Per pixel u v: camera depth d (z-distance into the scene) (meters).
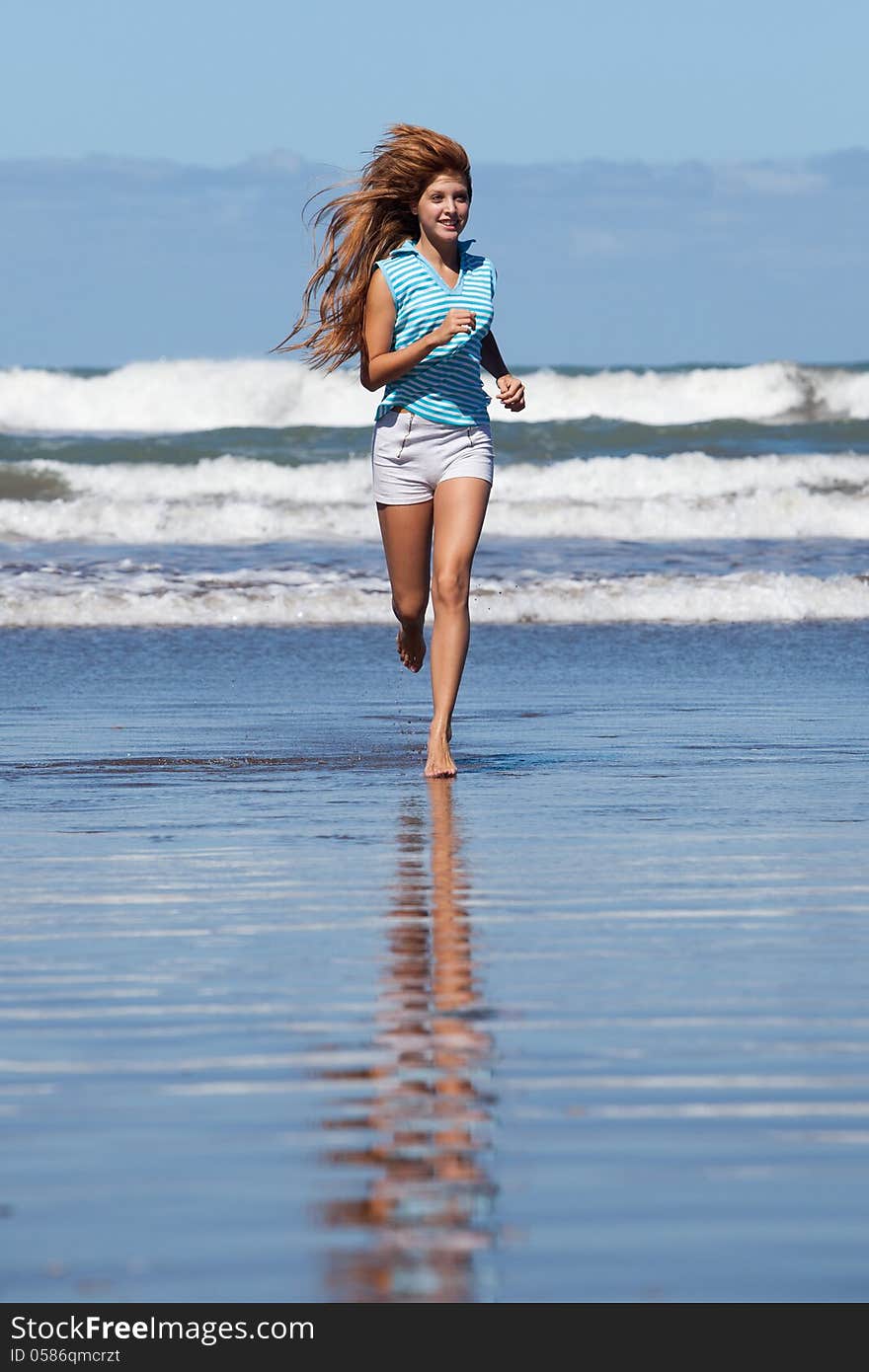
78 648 32.03
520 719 22.77
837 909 11.20
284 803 15.96
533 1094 7.49
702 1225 6.08
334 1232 6.04
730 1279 5.70
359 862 12.97
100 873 12.55
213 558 46.00
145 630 35.41
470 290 18.22
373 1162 6.69
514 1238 5.98
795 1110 7.25
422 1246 5.93
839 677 27.72
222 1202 6.30
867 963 9.73
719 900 11.47
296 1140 6.93
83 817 15.16
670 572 43.88
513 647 32.34
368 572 42.91
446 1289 5.64
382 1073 7.79
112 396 90.56
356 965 9.73
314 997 9.06
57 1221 6.14
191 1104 7.38
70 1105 7.35
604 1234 6.01
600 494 65.94
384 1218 6.15
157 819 15.05
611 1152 6.78
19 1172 6.61
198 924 10.84
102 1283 5.68
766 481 66.56
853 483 65.81
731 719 22.64
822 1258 5.83
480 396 18.45
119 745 20.14
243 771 18.14
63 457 69.25
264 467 65.56
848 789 16.69
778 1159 6.71
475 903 11.42
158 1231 6.06
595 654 31.16
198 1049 8.16
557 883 12.07
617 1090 7.53
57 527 51.72
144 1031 8.45
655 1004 8.89
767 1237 5.99
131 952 10.10
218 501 55.91
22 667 29.16
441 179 18.02
